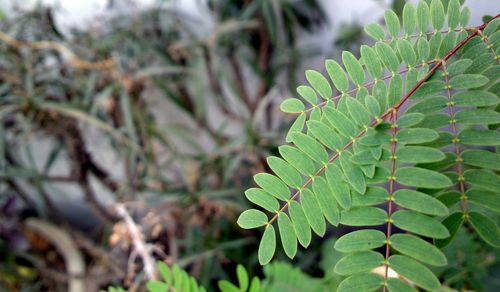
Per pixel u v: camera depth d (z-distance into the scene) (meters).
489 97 0.16
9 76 0.46
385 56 0.17
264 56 0.55
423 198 0.16
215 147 0.52
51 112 0.47
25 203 0.56
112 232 0.49
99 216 0.54
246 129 0.48
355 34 0.49
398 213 0.16
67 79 0.48
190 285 0.23
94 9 0.52
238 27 0.49
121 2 0.53
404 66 0.18
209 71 0.53
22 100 0.45
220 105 0.55
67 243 0.51
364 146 0.16
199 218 0.47
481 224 0.16
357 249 0.16
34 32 0.47
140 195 0.48
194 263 0.45
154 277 0.32
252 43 0.55
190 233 0.45
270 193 0.17
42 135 0.51
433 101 0.17
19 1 0.49
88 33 0.50
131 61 0.49
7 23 0.47
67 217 0.62
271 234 0.17
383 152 0.16
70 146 0.52
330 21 0.53
